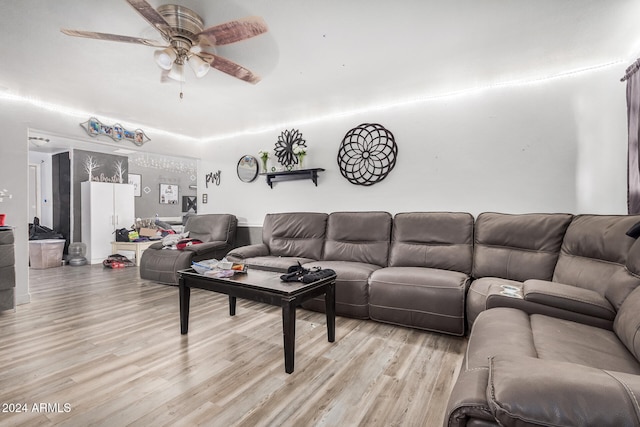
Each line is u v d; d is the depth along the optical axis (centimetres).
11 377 188
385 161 370
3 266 296
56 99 348
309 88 320
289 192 450
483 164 318
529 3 189
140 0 161
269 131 470
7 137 331
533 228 264
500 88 310
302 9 193
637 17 202
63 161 625
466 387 102
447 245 307
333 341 242
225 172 521
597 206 269
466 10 195
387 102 363
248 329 267
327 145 412
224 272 247
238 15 199
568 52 247
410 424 149
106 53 246
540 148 293
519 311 182
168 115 409
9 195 330
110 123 428
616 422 68
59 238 586
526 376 83
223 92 329
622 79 239
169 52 206
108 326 271
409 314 265
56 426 146
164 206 845
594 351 132
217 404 163
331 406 162
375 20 205
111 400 166
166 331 261
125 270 525
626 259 176
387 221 350
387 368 202
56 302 340
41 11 193
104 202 607
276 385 181
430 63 265
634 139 229
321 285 228
